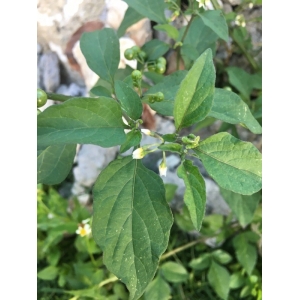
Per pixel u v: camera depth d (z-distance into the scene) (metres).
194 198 0.15
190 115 0.16
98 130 0.15
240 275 0.32
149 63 0.24
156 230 0.16
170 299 0.33
